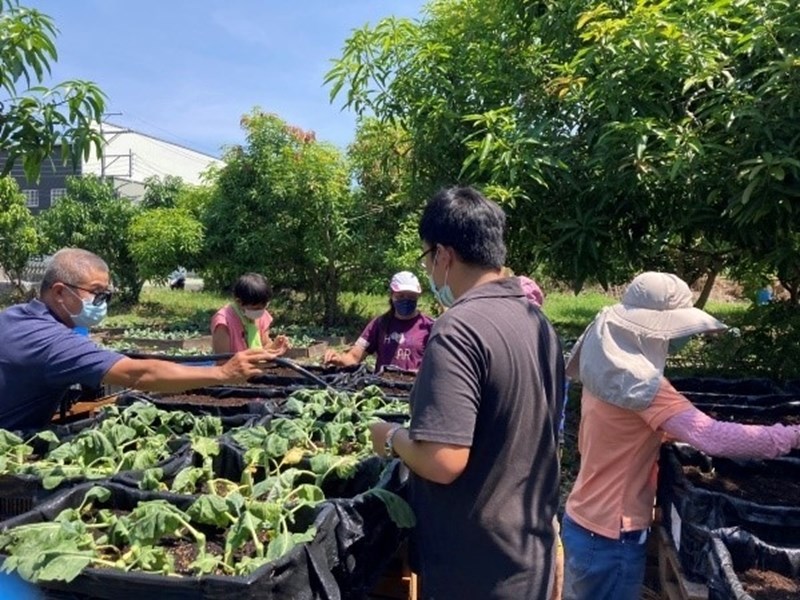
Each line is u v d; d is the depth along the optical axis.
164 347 10.77
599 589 2.62
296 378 4.74
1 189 15.89
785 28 3.92
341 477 2.59
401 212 13.62
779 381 5.61
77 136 3.69
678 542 2.90
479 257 2.02
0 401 2.79
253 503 2.17
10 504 2.50
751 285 6.45
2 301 18.67
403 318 5.19
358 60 6.27
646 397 2.43
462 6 6.31
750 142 4.14
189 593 1.72
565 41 5.38
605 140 4.48
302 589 1.85
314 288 14.73
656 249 5.06
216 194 14.84
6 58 3.47
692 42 4.36
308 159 13.51
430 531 2.03
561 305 17.77
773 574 2.42
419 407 1.85
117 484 2.40
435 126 5.93
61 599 1.82
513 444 1.94
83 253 2.89
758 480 3.26
